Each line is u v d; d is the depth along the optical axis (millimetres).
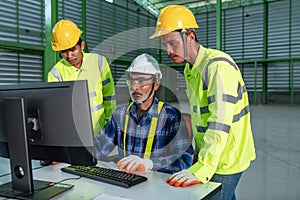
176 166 1249
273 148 4160
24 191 989
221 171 1186
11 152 992
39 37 6566
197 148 1300
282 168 3180
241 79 1195
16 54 6035
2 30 5820
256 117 7418
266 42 11273
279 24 11023
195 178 1035
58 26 1931
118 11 9203
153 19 11117
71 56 1957
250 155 1261
